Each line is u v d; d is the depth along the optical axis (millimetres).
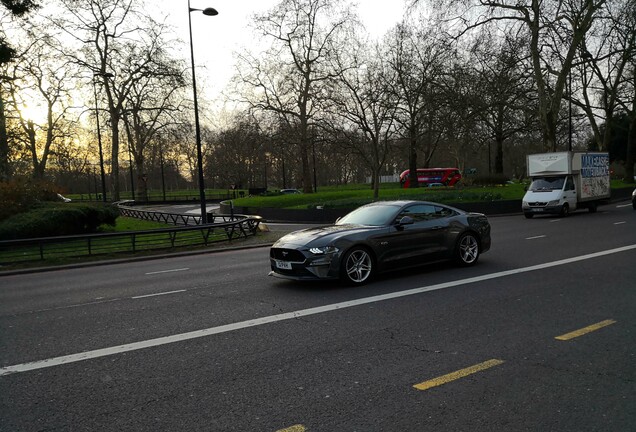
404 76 37094
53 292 9695
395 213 9328
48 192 25656
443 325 6016
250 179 81250
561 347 5074
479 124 46938
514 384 4176
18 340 6102
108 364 5039
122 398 4168
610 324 5824
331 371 4613
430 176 62844
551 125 32438
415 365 4691
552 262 10367
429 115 36719
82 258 15102
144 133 55281
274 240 18469
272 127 41812
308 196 36750
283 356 5078
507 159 92625
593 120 41812
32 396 4273
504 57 31297
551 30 30109
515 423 3506
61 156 48844
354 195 37969
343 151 37031
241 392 4199
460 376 4383
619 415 3580
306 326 6164
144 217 30500
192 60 21453
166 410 3904
